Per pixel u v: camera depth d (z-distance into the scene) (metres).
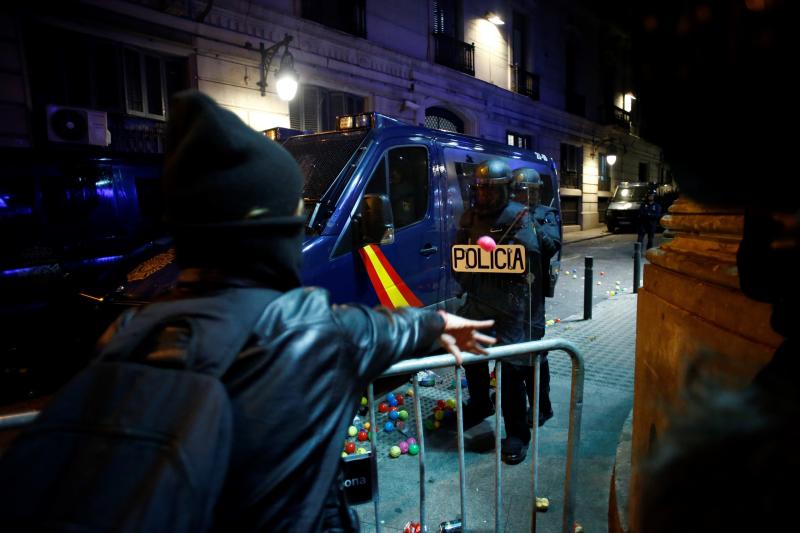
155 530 0.55
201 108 0.80
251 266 0.84
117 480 0.57
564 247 16.97
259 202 0.83
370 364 0.93
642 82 0.75
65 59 8.09
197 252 0.83
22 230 5.15
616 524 2.15
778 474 0.61
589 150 25.44
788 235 0.74
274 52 10.32
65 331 4.45
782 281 0.77
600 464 3.14
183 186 0.80
